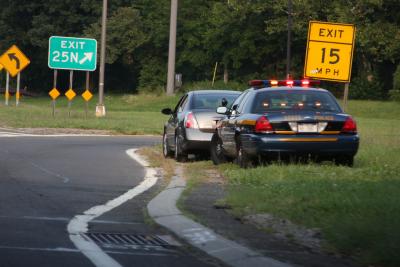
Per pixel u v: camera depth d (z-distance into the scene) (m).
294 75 147.50
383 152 37.88
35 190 27.08
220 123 35.34
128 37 156.00
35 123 67.81
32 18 172.50
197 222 20.39
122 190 27.75
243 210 21.78
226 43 149.38
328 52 42.31
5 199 24.72
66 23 166.25
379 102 119.69
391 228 16.89
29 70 182.50
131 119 81.12
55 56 81.44
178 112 40.38
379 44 121.19
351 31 42.16
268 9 135.12
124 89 182.00
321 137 30.08
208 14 152.38
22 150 43.75
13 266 15.49
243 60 152.00
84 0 162.12
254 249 17.28
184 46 158.50
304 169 29.30
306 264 15.88
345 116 30.62
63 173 32.75
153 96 134.00
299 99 31.48
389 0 120.44
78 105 137.25
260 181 27.45
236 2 135.38
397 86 121.38
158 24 157.25
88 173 33.06
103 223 20.86
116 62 173.75
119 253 17.17
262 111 31.05
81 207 23.55
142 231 19.91
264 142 29.91
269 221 20.27
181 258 16.89
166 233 19.70
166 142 41.88
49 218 21.36
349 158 31.36
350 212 20.14
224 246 17.58
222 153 35.59
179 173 33.25
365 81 132.12
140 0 164.25
